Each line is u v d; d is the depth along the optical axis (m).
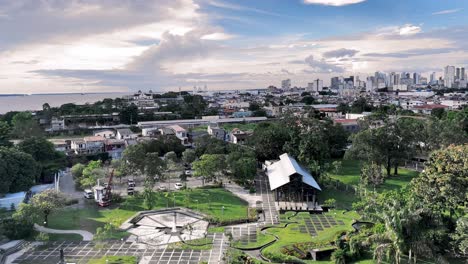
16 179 104.06
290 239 79.62
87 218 94.31
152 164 116.00
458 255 63.91
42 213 85.31
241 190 119.62
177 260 71.38
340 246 71.56
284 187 105.00
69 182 128.88
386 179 126.38
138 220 93.81
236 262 67.94
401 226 59.56
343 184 121.44
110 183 110.56
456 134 131.50
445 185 67.69
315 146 132.88
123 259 71.50
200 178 133.25
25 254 73.88
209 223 91.81
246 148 150.88
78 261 70.62
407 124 137.75
